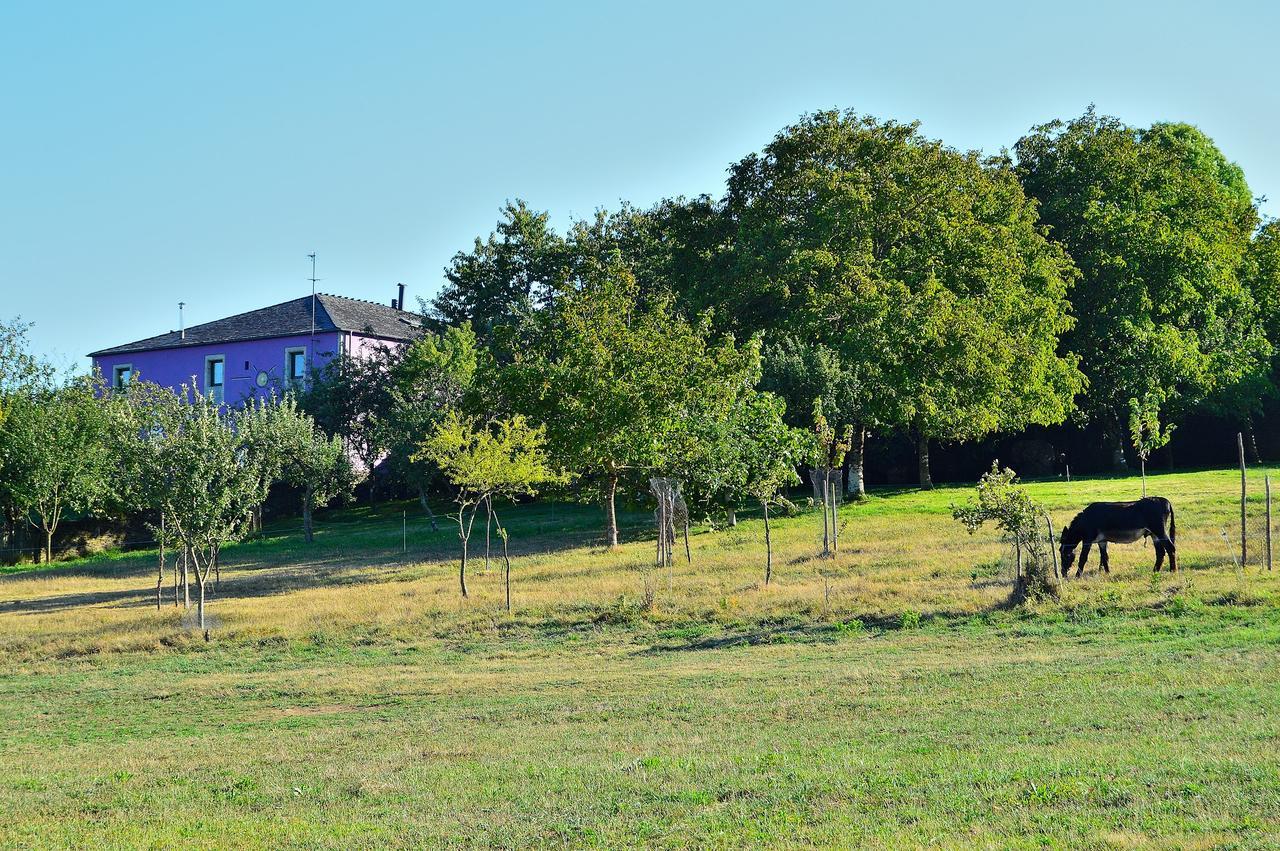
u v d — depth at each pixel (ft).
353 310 263.08
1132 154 187.01
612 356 138.00
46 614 112.27
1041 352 166.09
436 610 95.40
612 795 36.42
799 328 157.89
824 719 47.91
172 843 34.99
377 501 235.20
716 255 175.32
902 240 167.32
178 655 87.20
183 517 97.76
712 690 58.34
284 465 175.83
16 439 177.88
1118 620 68.23
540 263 228.43
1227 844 25.18
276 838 34.58
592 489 148.36
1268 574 76.33
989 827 28.66
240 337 252.62
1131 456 216.74
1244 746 34.58
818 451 132.26
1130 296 180.55
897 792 33.22
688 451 131.44
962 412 158.20
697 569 109.81
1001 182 174.50
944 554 102.68
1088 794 30.60
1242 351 193.67
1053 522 117.19
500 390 146.61
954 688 51.93
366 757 48.06
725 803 34.14
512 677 69.26
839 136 165.78
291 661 82.38
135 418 102.73
